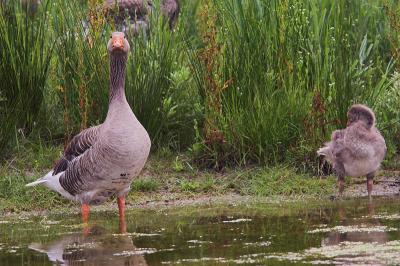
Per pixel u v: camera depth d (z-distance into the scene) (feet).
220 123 46.93
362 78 50.75
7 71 47.47
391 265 29.07
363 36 54.80
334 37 49.37
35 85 47.93
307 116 46.14
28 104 47.73
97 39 47.93
